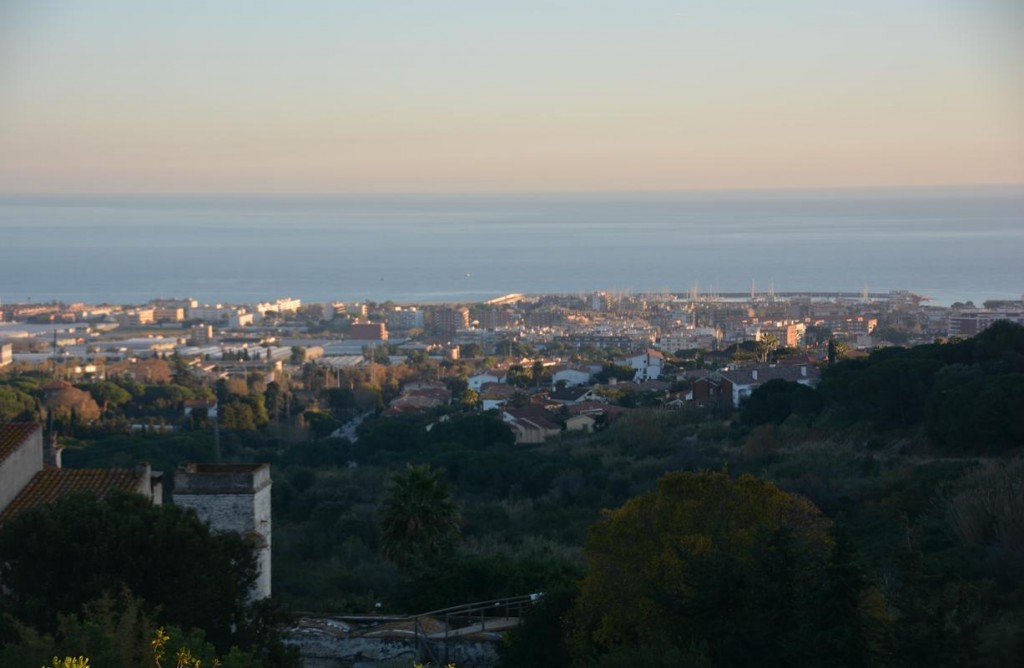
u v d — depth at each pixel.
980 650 23.62
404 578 39.38
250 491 27.84
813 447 61.47
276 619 24.56
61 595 22.06
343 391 129.25
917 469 49.47
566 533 51.72
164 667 18.50
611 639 24.48
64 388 114.69
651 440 75.38
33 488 26.97
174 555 22.66
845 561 20.72
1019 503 37.44
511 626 29.11
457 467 71.62
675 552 24.50
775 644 21.19
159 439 91.12
